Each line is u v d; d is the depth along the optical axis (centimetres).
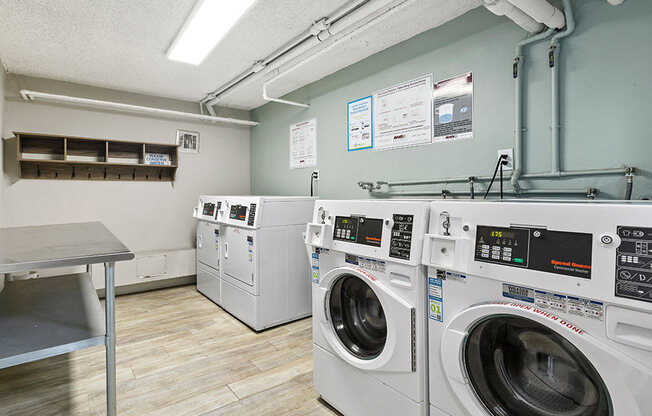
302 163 372
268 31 248
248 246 289
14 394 194
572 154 175
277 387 203
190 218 435
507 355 117
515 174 193
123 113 388
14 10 216
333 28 229
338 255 170
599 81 165
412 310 134
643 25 151
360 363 157
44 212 347
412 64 254
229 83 360
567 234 96
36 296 202
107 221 382
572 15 170
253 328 286
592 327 91
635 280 83
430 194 244
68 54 286
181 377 213
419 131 250
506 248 108
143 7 215
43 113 344
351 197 310
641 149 153
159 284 408
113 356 136
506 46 200
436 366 129
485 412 116
